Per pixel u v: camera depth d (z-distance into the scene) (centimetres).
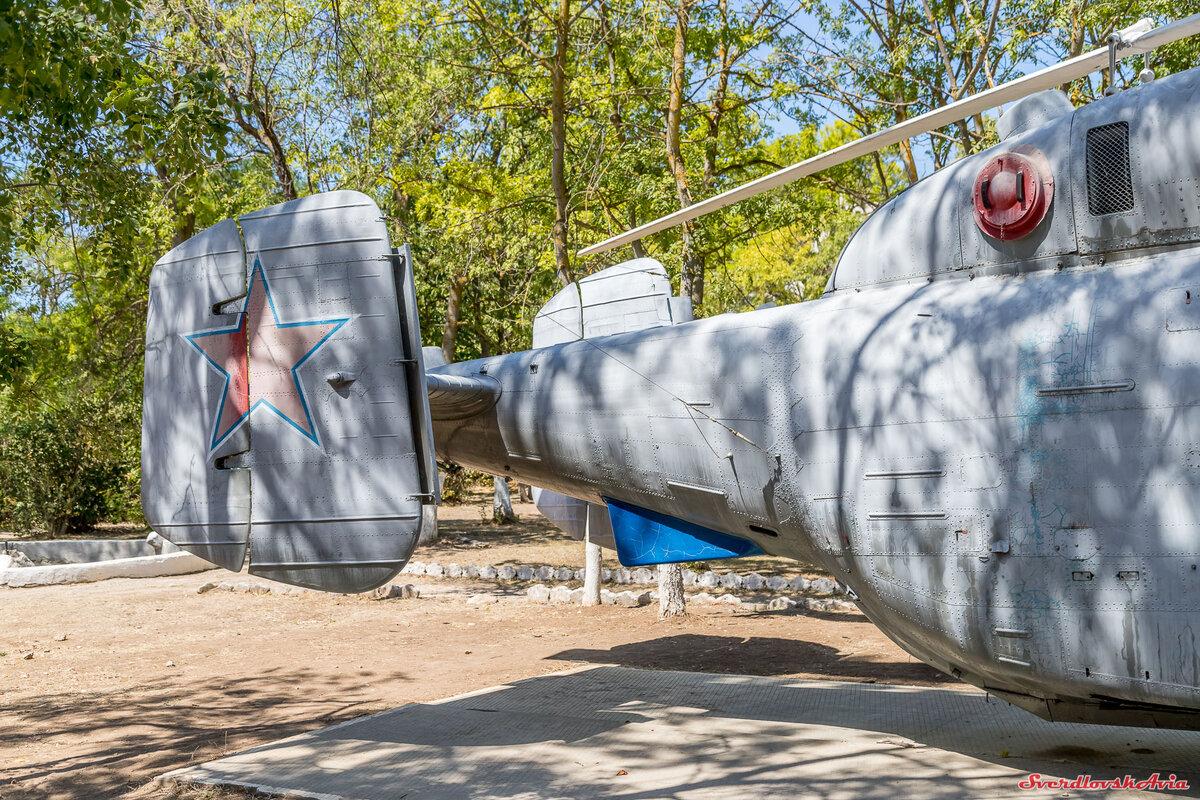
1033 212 480
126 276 1207
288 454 584
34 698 754
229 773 533
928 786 487
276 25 1655
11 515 2100
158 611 1185
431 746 584
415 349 568
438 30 1639
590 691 734
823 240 3606
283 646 962
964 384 478
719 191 1734
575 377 670
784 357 561
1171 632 412
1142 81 493
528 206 1678
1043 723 615
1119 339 438
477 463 753
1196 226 441
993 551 459
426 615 1149
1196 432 414
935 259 523
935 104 1650
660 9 1290
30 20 764
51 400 2022
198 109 891
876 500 503
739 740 587
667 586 1109
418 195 1864
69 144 1029
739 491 583
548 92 1555
